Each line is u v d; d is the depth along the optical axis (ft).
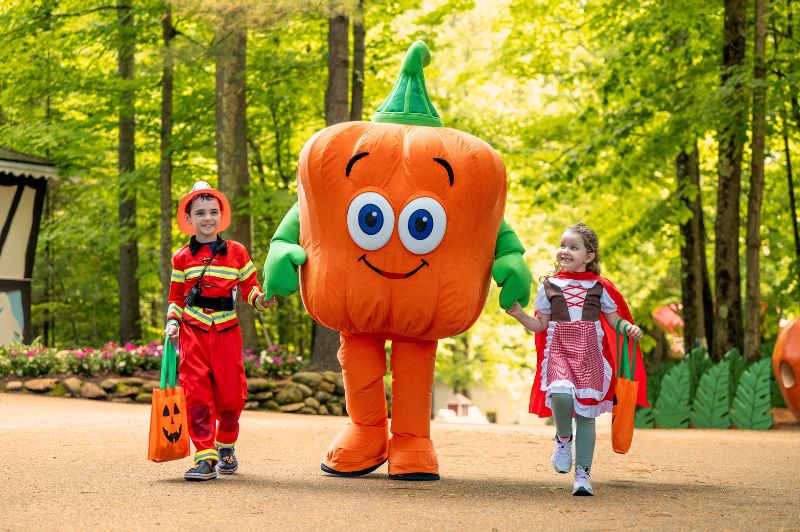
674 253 80.07
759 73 50.65
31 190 66.33
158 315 97.35
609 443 33.50
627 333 20.92
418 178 21.01
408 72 22.90
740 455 29.55
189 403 20.84
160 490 19.20
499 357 107.34
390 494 19.25
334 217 21.17
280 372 56.80
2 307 64.69
